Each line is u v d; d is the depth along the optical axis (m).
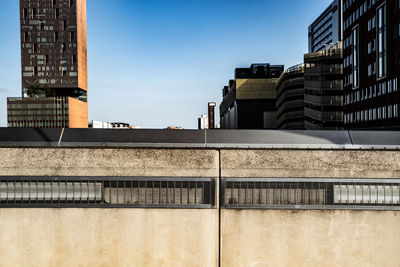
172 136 3.73
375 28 39.34
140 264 3.17
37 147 3.27
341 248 3.12
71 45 116.44
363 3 42.78
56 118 103.44
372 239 3.11
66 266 3.18
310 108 58.22
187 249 3.17
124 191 3.25
